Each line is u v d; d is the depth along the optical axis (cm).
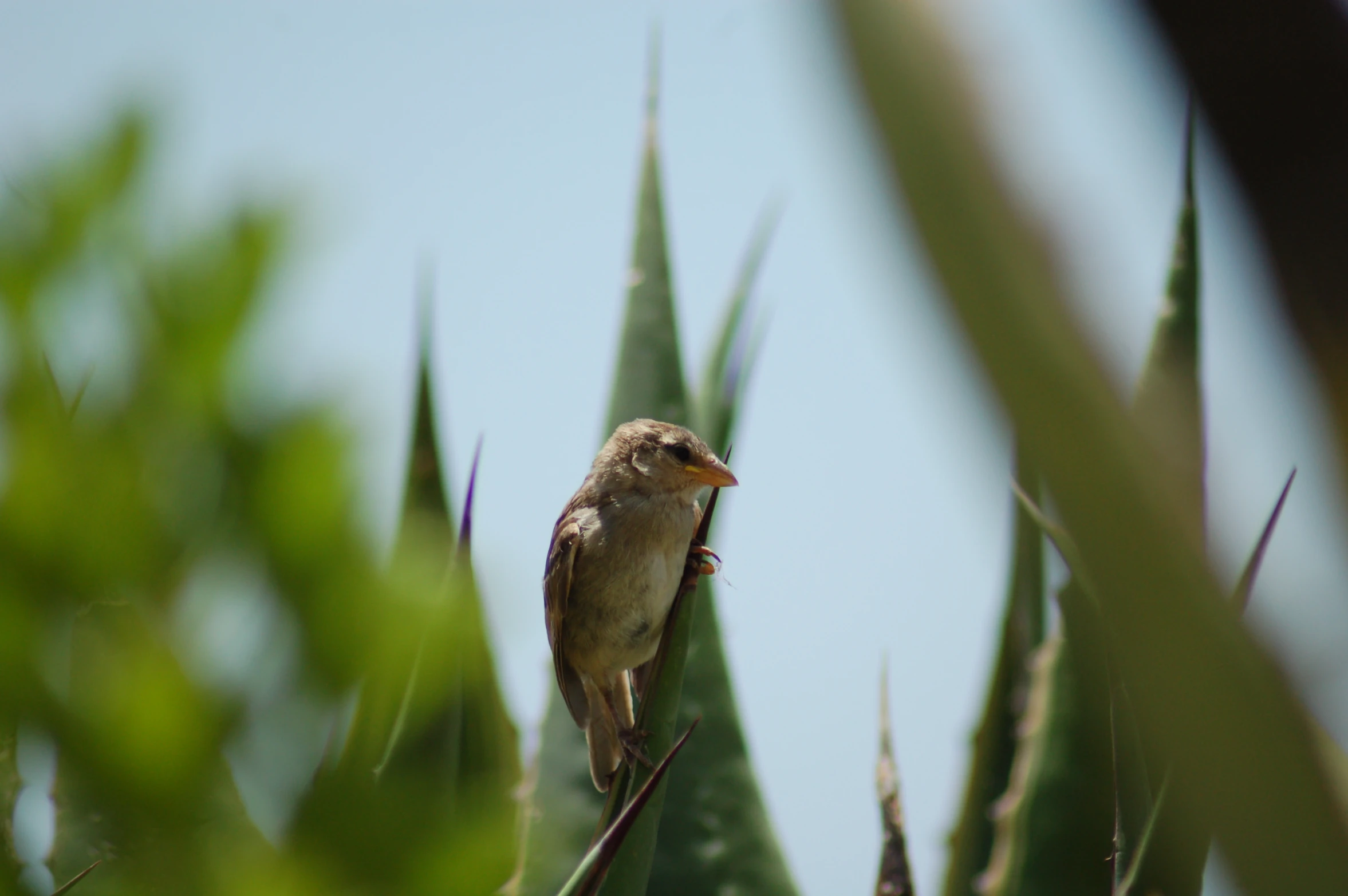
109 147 912
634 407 973
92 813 856
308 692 876
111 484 879
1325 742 120
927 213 109
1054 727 716
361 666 868
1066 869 698
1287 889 119
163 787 851
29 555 854
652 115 955
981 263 109
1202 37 115
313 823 834
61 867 842
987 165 108
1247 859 120
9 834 845
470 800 835
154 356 907
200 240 928
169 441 902
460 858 812
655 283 963
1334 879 117
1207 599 119
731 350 975
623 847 642
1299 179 114
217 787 862
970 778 812
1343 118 112
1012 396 114
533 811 868
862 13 109
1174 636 120
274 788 884
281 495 888
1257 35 113
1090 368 113
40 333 895
